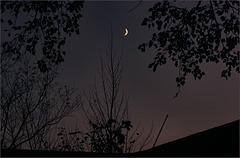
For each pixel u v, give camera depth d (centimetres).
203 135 470
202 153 394
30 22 679
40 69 705
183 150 423
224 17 683
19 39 678
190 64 766
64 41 701
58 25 695
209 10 697
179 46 745
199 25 725
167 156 408
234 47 690
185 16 708
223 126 485
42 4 673
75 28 698
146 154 435
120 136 384
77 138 668
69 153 407
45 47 698
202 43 738
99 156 401
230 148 391
